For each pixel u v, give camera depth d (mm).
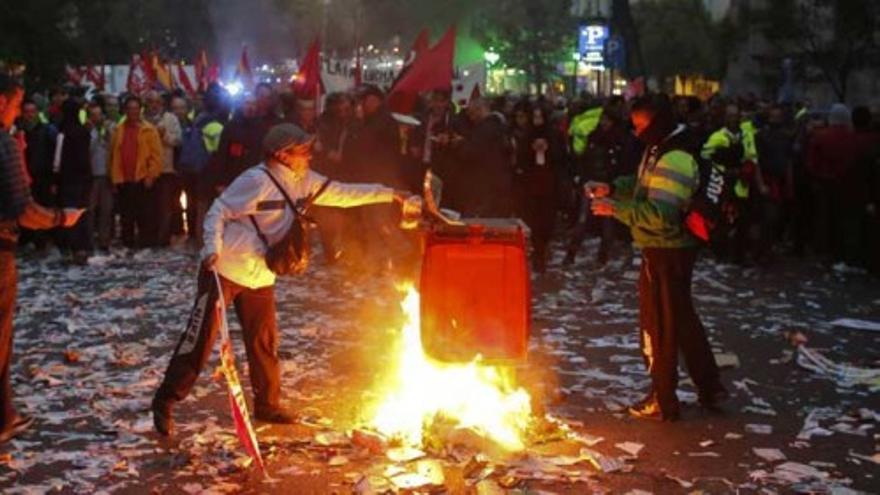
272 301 7145
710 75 52125
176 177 16922
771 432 7098
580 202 15891
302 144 6820
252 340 7121
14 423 6941
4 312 6680
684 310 7355
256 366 7156
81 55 35688
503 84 44562
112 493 5969
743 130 14578
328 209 13984
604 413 7500
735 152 14117
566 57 41906
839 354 9461
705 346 7457
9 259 6625
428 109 14359
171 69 29859
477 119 13172
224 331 6402
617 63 27312
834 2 35875
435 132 14141
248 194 6781
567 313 11125
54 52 31547
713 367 7496
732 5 50906
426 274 6746
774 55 41000
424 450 6566
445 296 6738
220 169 14312
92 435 6973
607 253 14508
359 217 13945
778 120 15477
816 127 15969
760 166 15031
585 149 15492
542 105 13883
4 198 6477
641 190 7352
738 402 7820
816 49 37312
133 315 10930
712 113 16125
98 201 15719
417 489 5938
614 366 8852
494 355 6727
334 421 7242
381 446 6582
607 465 6293
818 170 15266
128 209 16141
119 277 13461
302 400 7746
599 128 15406
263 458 6488
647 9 53406
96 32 39625
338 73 22312
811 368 8789
